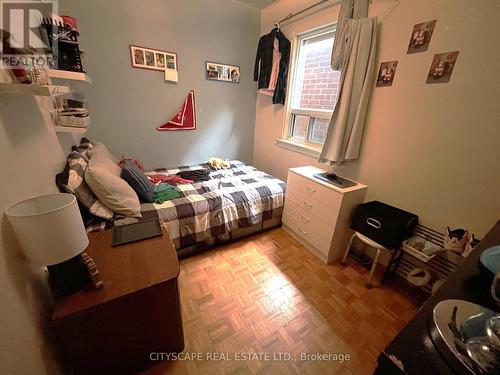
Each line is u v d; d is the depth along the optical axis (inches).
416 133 62.5
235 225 80.4
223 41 107.7
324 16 83.8
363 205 72.2
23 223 26.0
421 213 64.7
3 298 26.0
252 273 71.2
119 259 40.9
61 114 53.9
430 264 63.5
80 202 54.0
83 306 32.2
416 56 59.8
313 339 52.0
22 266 31.2
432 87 57.8
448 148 57.0
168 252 43.4
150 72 95.9
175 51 98.3
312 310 59.3
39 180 41.4
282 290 65.2
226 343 50.1
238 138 129.9
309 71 99.4
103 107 91.3
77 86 84.2
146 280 36.9
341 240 77.0
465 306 19.1
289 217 91.7
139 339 40.1
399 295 65.3
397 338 17.1
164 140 108.3
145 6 87.4
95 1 79.1
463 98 53.0
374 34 65.7
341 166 84.5
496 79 48.1
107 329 35.7
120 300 34.4
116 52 87.4
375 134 72.2
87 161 65.2
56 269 32.4
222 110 119.0
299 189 84.7
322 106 96.2
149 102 99.6
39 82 36.7
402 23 61.4
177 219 68.0
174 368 45.0
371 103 71.8
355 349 50.4
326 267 75.7
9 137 32.4
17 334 27.5
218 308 58.4
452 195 57.9
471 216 55.2
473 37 49.9
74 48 53.6
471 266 25.8
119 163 85.0
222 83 114.3
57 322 30.8
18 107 36.4
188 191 80.9
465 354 15.3
